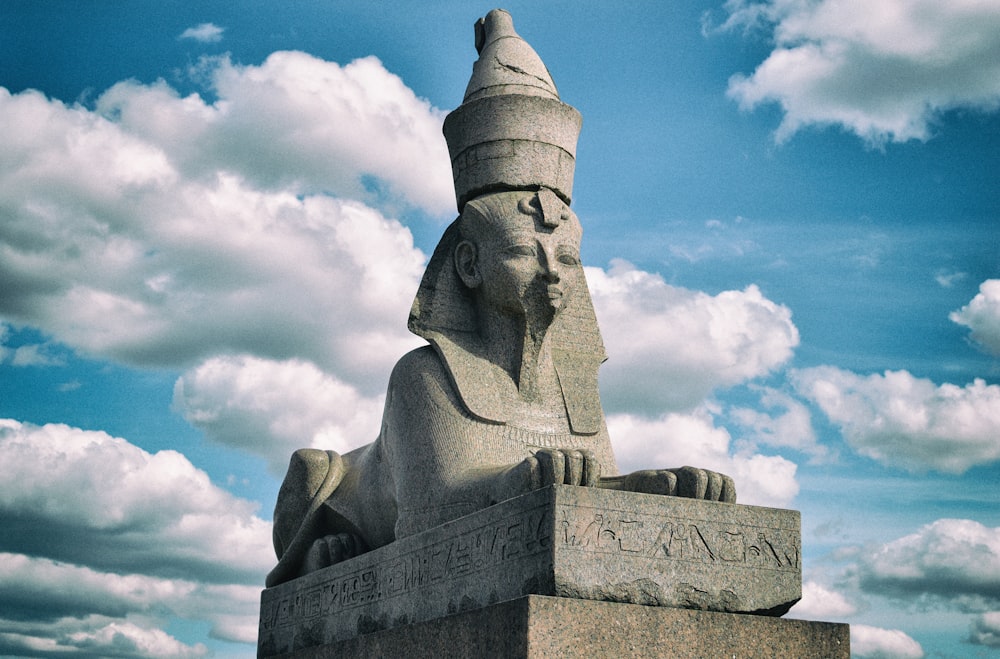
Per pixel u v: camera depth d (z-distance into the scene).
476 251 6.21
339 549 6.73
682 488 5.08
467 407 5.86
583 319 6.50
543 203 6.02
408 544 5.75
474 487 5.44
